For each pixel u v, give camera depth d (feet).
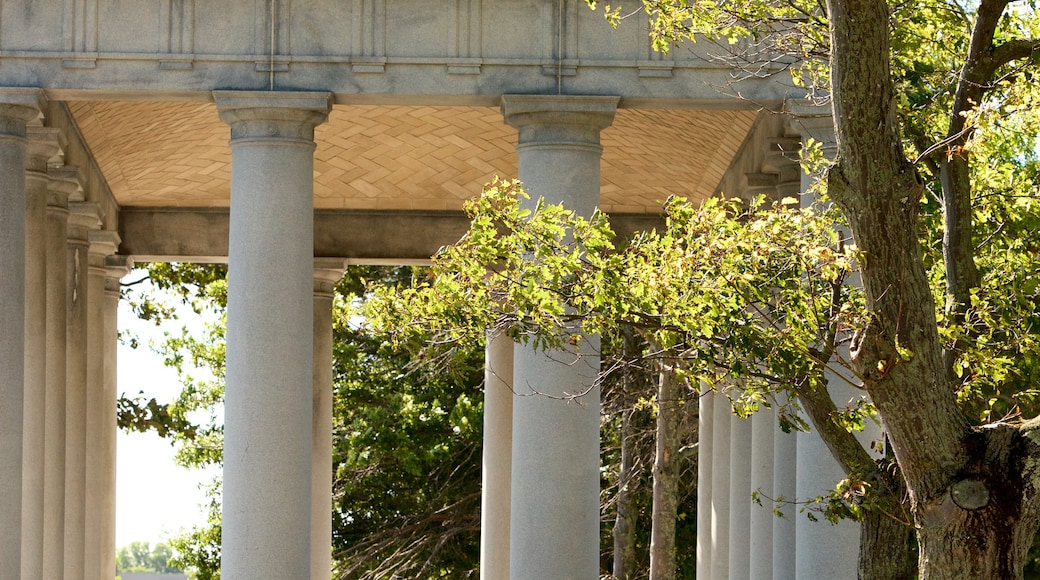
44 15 166.30
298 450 162.71
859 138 102.06
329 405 272.10
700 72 168.45
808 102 160.97
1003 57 126.52
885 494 119.55
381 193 266.77
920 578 108.37
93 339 250.57
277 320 162.61
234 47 166.91
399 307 128.67
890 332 105.09
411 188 263.90
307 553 163.63
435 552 339.16
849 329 126.52
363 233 273.33
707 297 112.06
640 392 298.97
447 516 348.59
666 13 133.59
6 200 163.73
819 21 128.06
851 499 120.26
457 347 140.67
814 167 134.31
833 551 163.63
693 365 118.21
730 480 246.88
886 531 120.78
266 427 161.38
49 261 204.23
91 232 246.68
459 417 337.11
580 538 163.53
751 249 113.80
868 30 100.53
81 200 224.94
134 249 268.00
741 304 113.09
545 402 163.94
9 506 161.58
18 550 162.61
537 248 119.34
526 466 164.25
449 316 121.29
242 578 160.25
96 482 248.11
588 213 165.89
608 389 312.71
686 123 213.87
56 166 201.46
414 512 360.48
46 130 180.55
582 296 118.32
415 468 338.34
